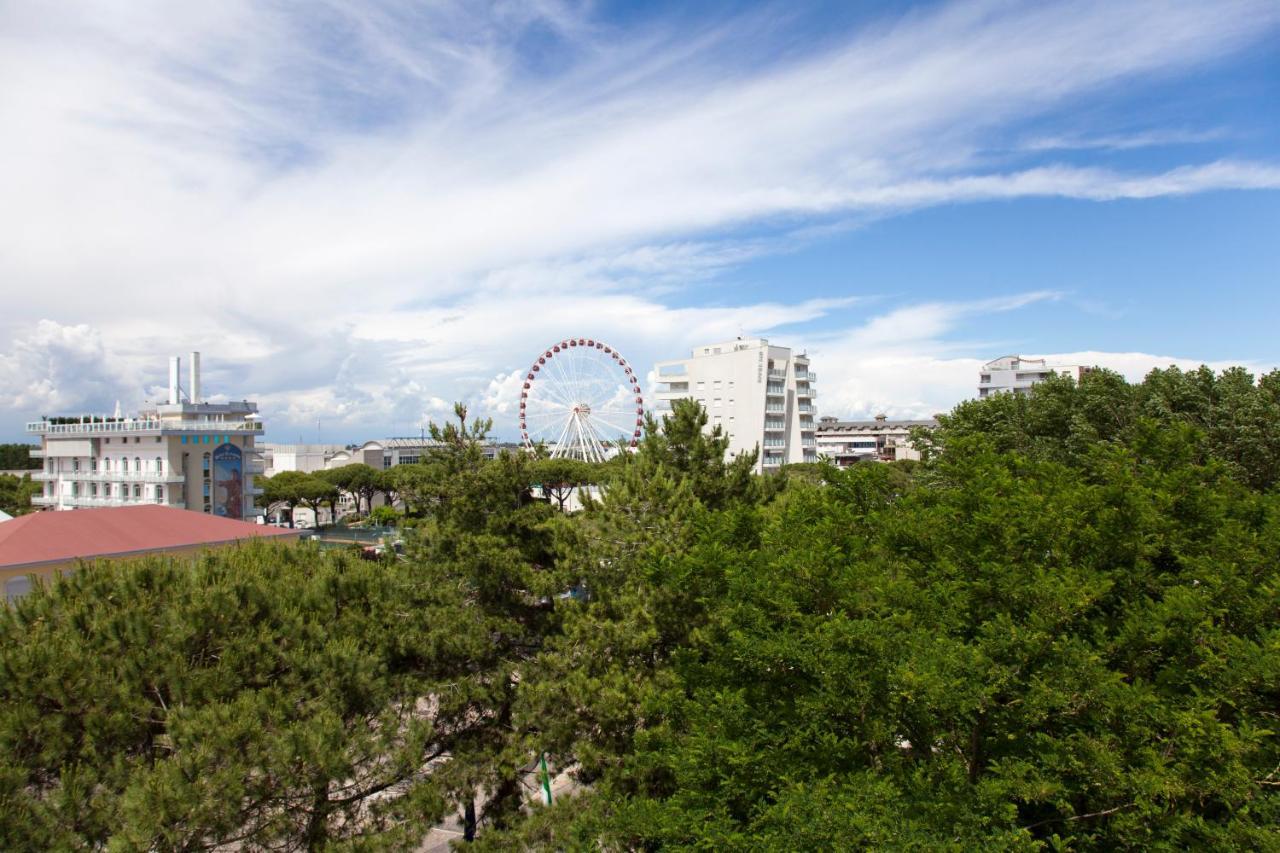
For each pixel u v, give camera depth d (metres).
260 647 17.78
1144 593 15.79
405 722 18.67
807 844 11.74
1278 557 15.88
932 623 14.62
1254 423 34.81
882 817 11.85
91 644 16.62
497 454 26.12
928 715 12.87
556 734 20.02
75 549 41.97
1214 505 17.77
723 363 122.19
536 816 18.98
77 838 13.16
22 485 110.25
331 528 118.94
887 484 22.45
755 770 14.30
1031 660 13.38
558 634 22.97
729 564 17.34
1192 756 12.35
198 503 90.25
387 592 22.55
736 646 15.02
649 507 24.06
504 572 23.62
